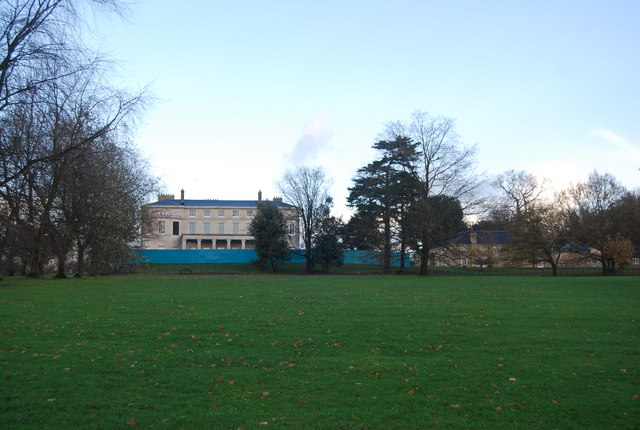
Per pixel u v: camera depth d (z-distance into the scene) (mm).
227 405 8844
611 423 8164
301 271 77000
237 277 52625
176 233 112188
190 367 11312
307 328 16078
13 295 26688
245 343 13773
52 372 10688
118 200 45281
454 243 64938
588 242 66688
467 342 14078
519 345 13664
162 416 8273
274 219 78000
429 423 8094
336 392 9602
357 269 80562
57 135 24859
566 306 21969
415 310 20453
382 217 66625
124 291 29781
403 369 11180
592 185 68688
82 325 16422
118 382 10102
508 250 69562
